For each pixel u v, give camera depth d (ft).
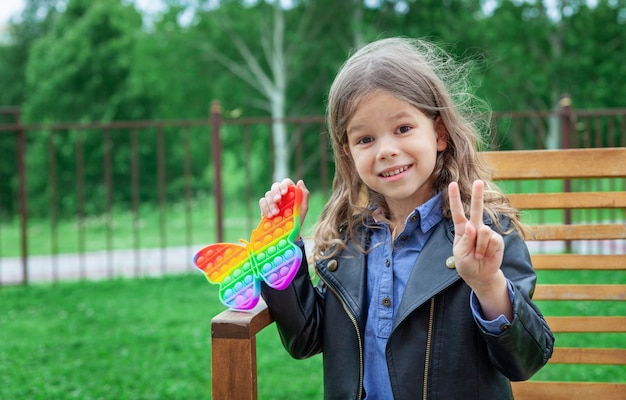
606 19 50.93
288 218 4.68
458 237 3.78
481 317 4.00
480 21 51.03
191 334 13.09
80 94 64.80
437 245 4.52
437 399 4.27
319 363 11.25
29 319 14.79
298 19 57.36
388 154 4.43
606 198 5.61
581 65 50.01
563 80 50.42
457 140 4.75
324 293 5.17
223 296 4.62
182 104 60.13
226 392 4.23
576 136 18.90
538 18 51.52
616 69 50.01
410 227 4.67
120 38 64.59
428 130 4.58
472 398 4.24
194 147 61.87
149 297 16.63
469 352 4.27
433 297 4.36
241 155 63.72
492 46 49.65
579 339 11.69
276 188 4.73
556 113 17.65
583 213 29.04
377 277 4.74
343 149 4.99
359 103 4.52
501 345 3.91
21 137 18.20
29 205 61.52
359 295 4.69
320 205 32.09
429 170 4.55
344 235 5.10
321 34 57.52
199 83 58.44
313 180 58.03
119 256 25.68
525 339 3.95
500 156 5.70
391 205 4.98
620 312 13.32
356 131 4.59
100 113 63.41
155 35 57.41
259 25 56.18
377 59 4.65
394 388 4.34
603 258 5.64
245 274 4.62
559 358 5.63
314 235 5.21
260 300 4.85
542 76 48.39
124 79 64.34
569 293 5.70
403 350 4.36
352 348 4.65
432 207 4.65
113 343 12.64
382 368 4.57
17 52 80.43
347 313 4.70
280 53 55.31
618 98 49.60
